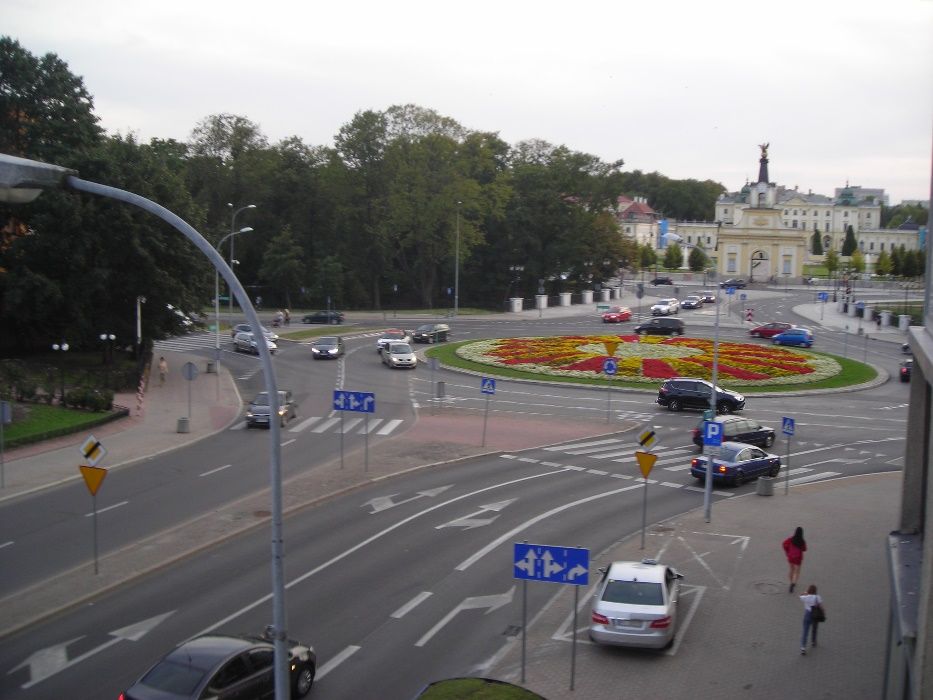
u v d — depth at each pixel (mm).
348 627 18250
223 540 23531
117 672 15781
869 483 32250
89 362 55594
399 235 101438
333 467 32125
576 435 39406
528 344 66875
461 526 25531
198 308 55281
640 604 17266
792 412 46500
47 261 49844
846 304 99938
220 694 13422
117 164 51125
